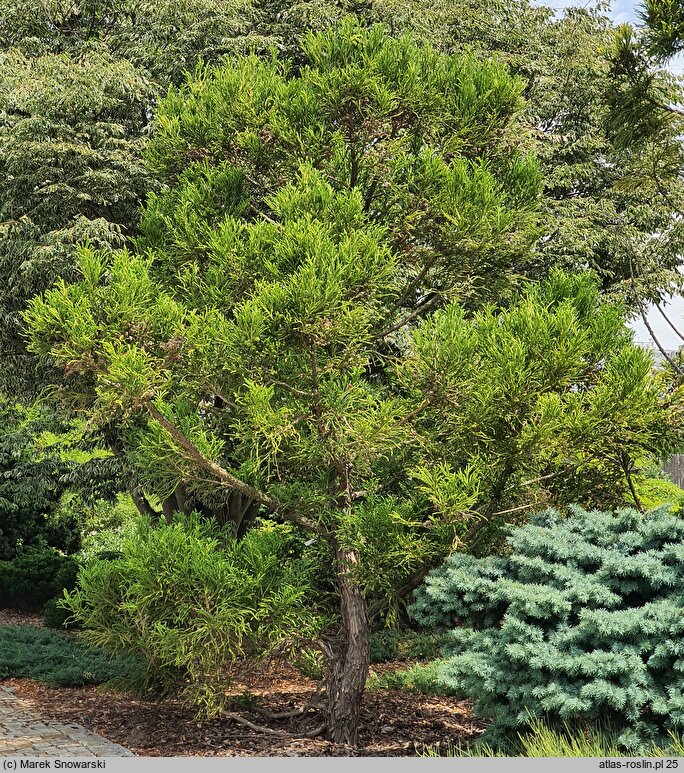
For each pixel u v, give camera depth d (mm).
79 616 7457
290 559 7777
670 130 7863
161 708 7957
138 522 7691
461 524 6957
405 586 7230
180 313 6477
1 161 10914
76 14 12500
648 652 5512
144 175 10672
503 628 5992
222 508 12156
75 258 9953
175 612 6875
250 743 6832
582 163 14219
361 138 7652
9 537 16328
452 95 7809
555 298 7328
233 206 7930
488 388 6305
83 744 6656
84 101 10539
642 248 12625
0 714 7672
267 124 7676
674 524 6121
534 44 15000
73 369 5969
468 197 7164
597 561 6160
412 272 9836
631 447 6867
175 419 7262
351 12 12234
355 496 7609
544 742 5488
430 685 8977
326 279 6223
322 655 7469
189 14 11508
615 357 6633
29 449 14953
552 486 7438
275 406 6773
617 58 7625
